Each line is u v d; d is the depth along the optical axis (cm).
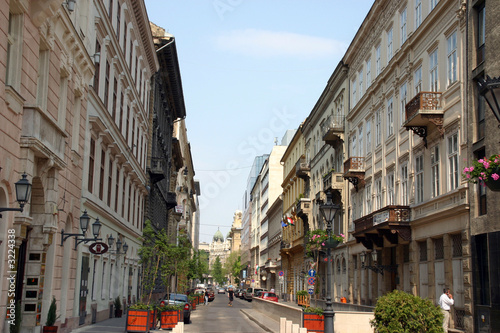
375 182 3297
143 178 4056
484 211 1972
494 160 1223
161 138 5144
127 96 3244
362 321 1919
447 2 2305
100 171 2592
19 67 1427
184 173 9094
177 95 5728
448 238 2259
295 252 6569
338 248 4178
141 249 2828
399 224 2622
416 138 2636
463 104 2139
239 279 16838
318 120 5269
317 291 4356
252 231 13588
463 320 2106
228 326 2858
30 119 1455
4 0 1302
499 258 1827
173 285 6588
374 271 3178
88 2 2184
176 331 1897
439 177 2345
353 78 3981
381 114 3225
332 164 4556
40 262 1689
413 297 1527
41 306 1719
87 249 2327
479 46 2077
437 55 2441
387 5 3170
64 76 1897
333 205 2006
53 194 1712
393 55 3038
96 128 2377
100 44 2467
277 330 2411
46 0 1498
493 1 1939
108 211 2711
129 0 3109
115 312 2967
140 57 3728
